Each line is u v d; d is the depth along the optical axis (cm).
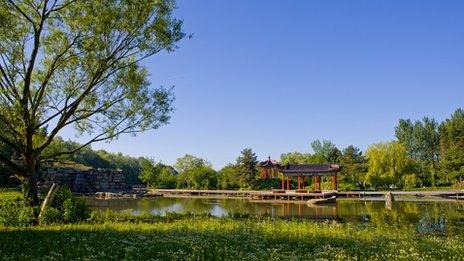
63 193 2514
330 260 1124
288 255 1177
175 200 6881
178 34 2438
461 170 9094
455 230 2712
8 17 2120
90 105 2497
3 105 2259
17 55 2231
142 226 2022
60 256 1002
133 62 2497
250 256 1087
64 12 2225
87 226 1975
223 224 2167
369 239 1650
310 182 10075
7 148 4281
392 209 4659
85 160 11494
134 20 2325
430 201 5888
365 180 8994
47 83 2430
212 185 10425
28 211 2236
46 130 2591
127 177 12900
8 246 1165
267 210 4850
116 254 1067
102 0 2217
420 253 1270
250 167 9631
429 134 13175
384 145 9181
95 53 2344
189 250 1191
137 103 2505
